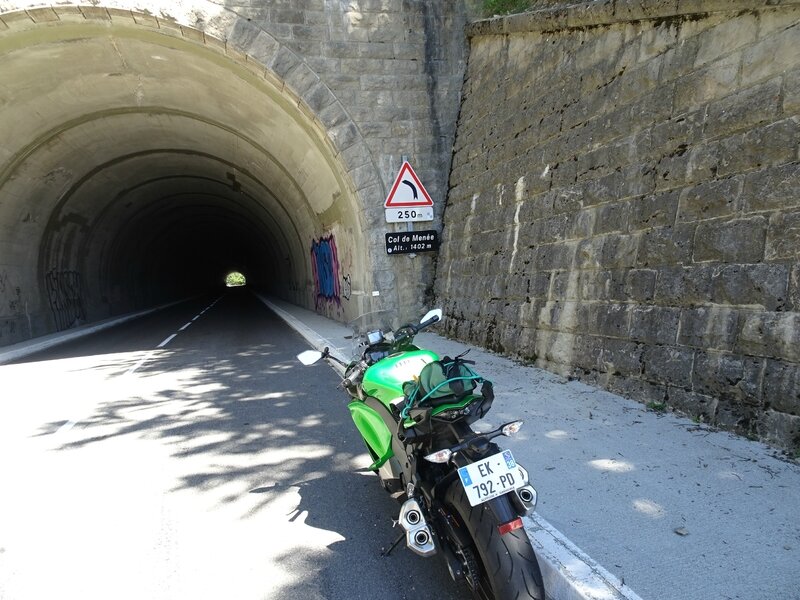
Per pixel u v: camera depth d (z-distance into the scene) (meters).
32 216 15.98
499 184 8.55
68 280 19.48
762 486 3.32
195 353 11.62
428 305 11.08
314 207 15.85
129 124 15.41
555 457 4.01
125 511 3.93
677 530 2.93
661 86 5.27
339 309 15.36
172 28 9.96
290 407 6.64
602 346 5.67
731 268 4.28
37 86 11.78
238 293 52.28
